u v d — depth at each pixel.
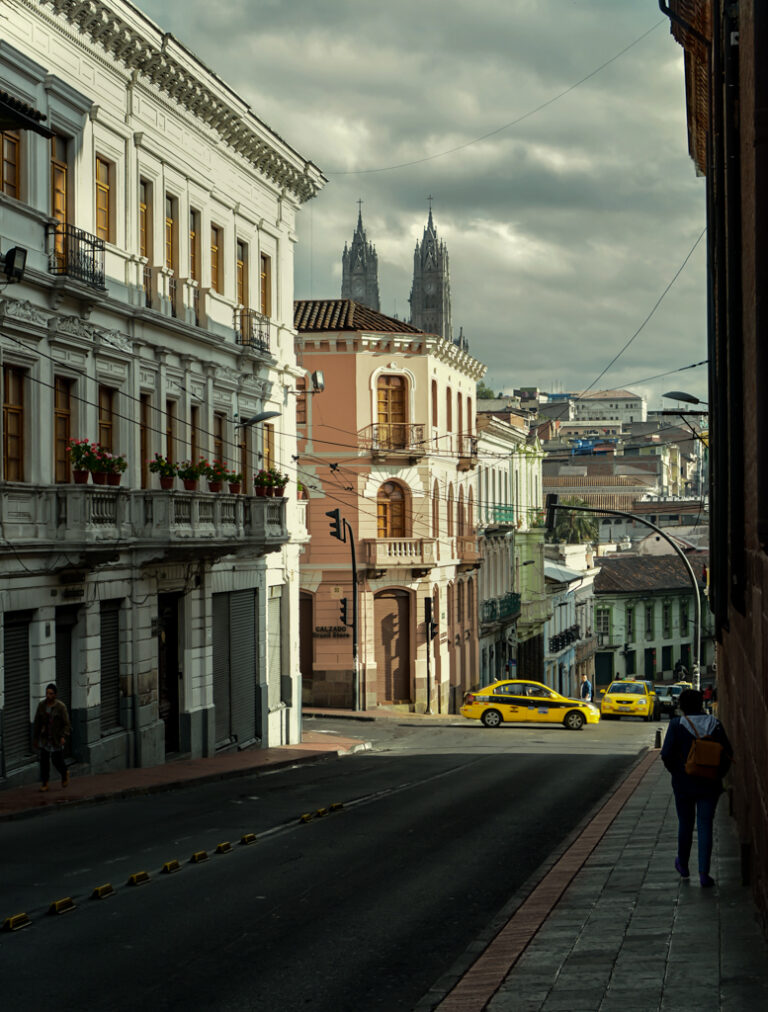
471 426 68.25
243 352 36.31
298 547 42.34
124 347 29.16
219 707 35.34
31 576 24.72
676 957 10.12
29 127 22.47
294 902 13.43
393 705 57.41
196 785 27.16
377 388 56.97
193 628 33.06
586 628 101.56
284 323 41.03
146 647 30.23
